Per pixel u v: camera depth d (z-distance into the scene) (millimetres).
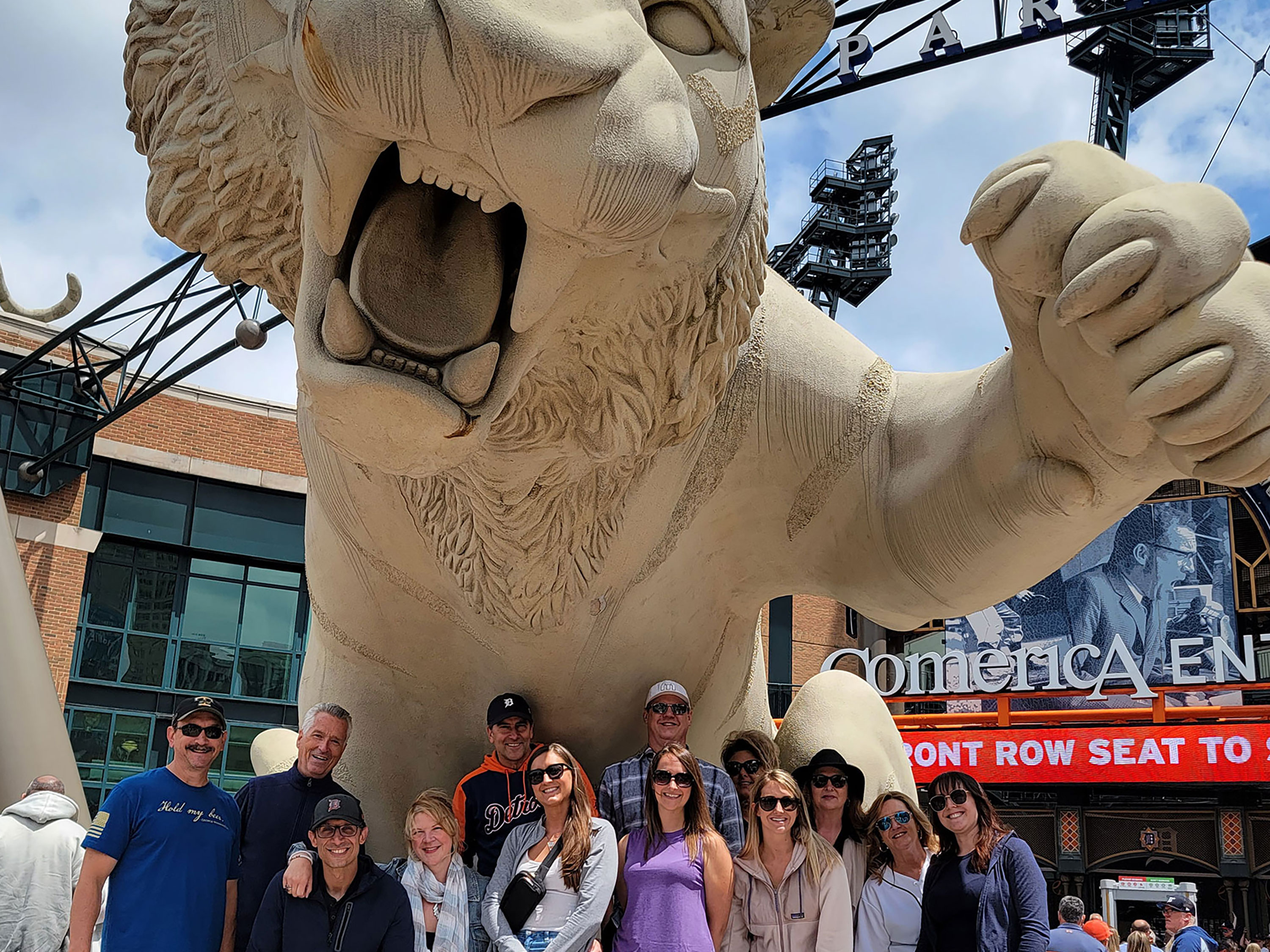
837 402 2545
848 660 20984
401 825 2865
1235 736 16094
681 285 1802
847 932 2766
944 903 2887
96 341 15156
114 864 2479
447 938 2525
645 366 1854
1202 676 17453
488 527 2162
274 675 17906
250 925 2613
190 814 2543
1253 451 1753
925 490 2443
